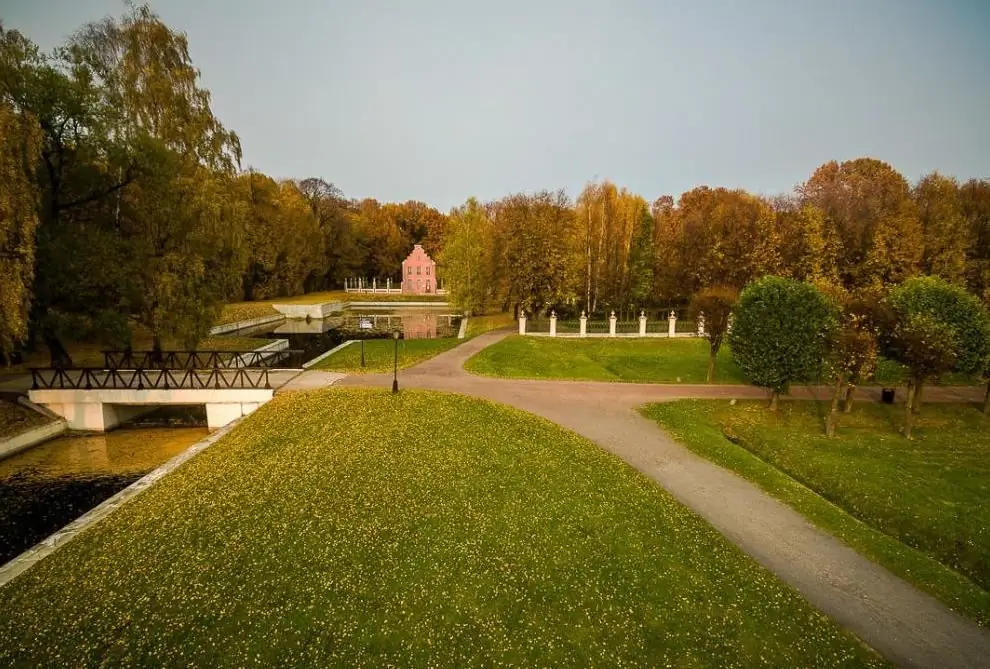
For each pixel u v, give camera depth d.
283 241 86.81
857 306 24.20
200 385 27.34
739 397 29.41
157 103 32.97
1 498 18.69
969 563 14.30
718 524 15.35
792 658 9.87
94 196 29.92
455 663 9.52
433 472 17.36
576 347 42.91
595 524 14.42
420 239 131.12
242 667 9.36
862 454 21.41
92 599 11.19
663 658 9.74
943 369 22.41
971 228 49.00
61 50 27.97
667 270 60.06
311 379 30.47
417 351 39.88
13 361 33.25
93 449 23.73
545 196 56.91
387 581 11.77
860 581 12.79
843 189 56.25
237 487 16.42
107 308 28.47
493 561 12.56
